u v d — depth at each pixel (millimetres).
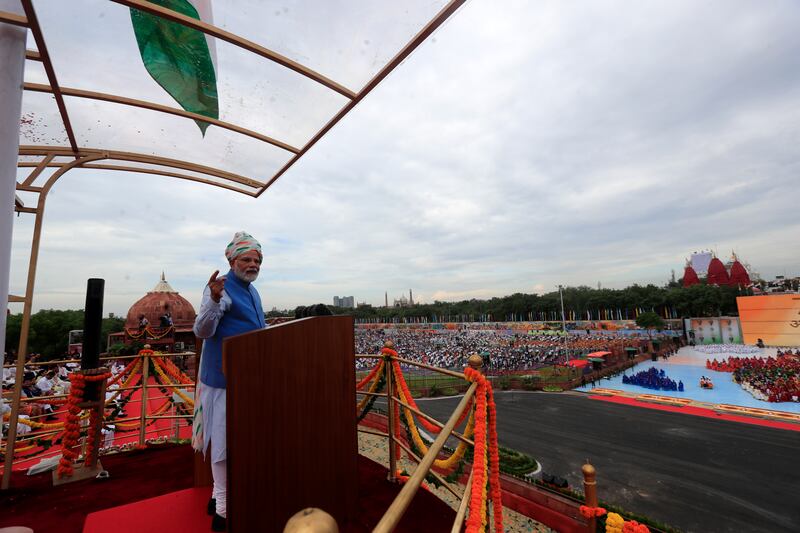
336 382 2762
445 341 75625
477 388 2773
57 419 9938
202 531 2502
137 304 32781
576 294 87312
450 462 3104
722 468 17391
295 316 3387
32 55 2875
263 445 2254
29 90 3275
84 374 4141
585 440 21844
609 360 47812
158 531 2504
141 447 5344
